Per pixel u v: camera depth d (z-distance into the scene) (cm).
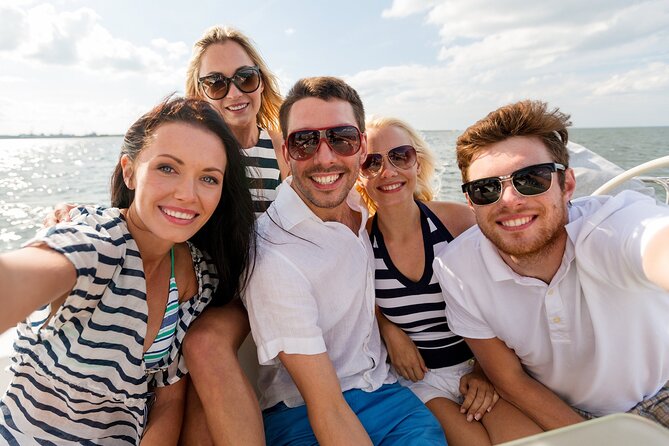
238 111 129
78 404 55
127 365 56
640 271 52
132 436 61
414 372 84
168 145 54
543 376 72
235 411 57
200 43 132
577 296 62
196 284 67
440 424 75
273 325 63
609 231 57
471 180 68
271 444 69
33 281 40
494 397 76
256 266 65
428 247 83
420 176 100
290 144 73
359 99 77
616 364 63
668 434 34
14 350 56
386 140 81
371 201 97
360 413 71
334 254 69
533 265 66
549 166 62
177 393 65
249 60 131
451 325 77
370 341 80
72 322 52
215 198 58
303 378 62
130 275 55
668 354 65
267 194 122
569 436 34
